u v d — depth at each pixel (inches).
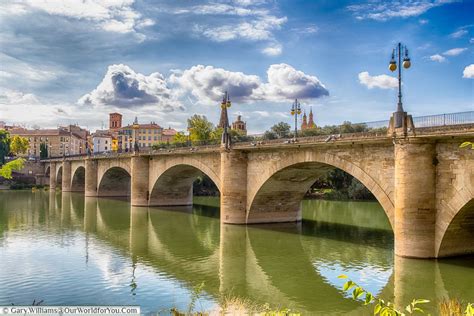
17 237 1519.4
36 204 2778.1
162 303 807.7
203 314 698.8
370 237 1514.5
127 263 1134.4
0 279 970.7
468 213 964.0
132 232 1648.6
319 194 3257.9
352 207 2564.0
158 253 1267.2
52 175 4436.5
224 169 1732.3
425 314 740.0
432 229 1003.3
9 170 4571.9
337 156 1289.4
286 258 1202.6
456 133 901.8
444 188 983.6
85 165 3415.4
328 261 1162.0
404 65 1026.7
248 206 1721.2
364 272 1040.8
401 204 1022.4
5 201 3009.4
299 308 794.8
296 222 1835.6
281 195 1737.2
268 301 833.5
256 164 1667.1
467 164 930.1
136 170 2534.5
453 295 842.8
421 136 971.9
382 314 329.7
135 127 2613.2
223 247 1350.9
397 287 892.0
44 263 1123.3
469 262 1002.1
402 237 1022.4
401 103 1035.3
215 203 2842.0
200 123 4116.6
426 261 995.9
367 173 1185.4
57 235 1569.9
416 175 1000.2
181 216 2123.5
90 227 1770.4
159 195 2566.4
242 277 1009.5
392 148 1114.7
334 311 779.4
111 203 2832.2
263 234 1555.1
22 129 7844.5
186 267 1101.1
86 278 979.3
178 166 2231.8
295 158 1453.0
